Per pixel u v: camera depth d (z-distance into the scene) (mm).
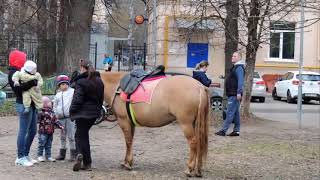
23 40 35219
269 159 11789
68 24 21141
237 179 9648
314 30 36844
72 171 9875
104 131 15625
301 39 17844
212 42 33062
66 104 10664
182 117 9312
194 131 9391
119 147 12930
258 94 30688
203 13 20172
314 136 15797
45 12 26641
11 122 17328
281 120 20797
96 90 9758
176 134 15242
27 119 10234
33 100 10195
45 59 36500
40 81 10273
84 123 9766
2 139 13898
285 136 15578
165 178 9422
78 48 20906
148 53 36031
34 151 11992
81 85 9672
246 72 18422
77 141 9891
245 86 18484
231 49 18859
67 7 22578
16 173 9594
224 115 18000
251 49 18062
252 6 16734
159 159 11438
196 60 33562
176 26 24969
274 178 9875
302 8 17141
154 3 23531
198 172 9539
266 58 37250
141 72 10102
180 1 23578
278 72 37250
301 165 11234
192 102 9258
